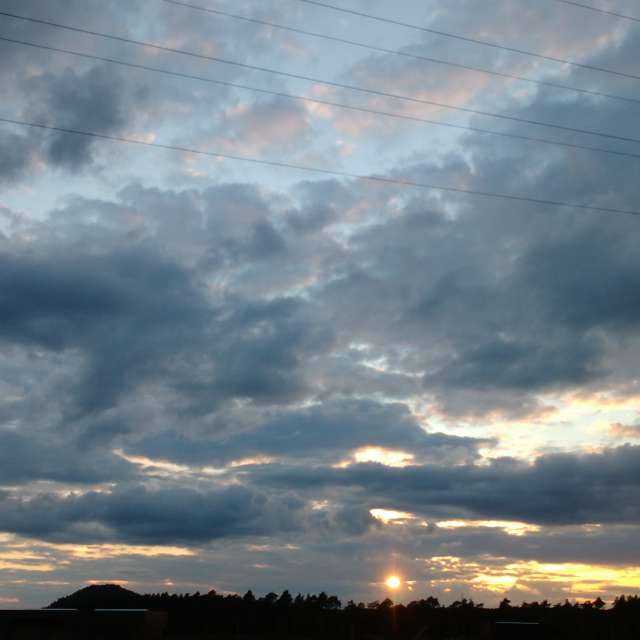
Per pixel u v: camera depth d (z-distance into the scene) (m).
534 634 51.75
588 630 53.00
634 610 54.81
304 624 65.19
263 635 61.72
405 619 65.19
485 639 52.66
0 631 41.06
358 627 64.75
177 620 61.16
